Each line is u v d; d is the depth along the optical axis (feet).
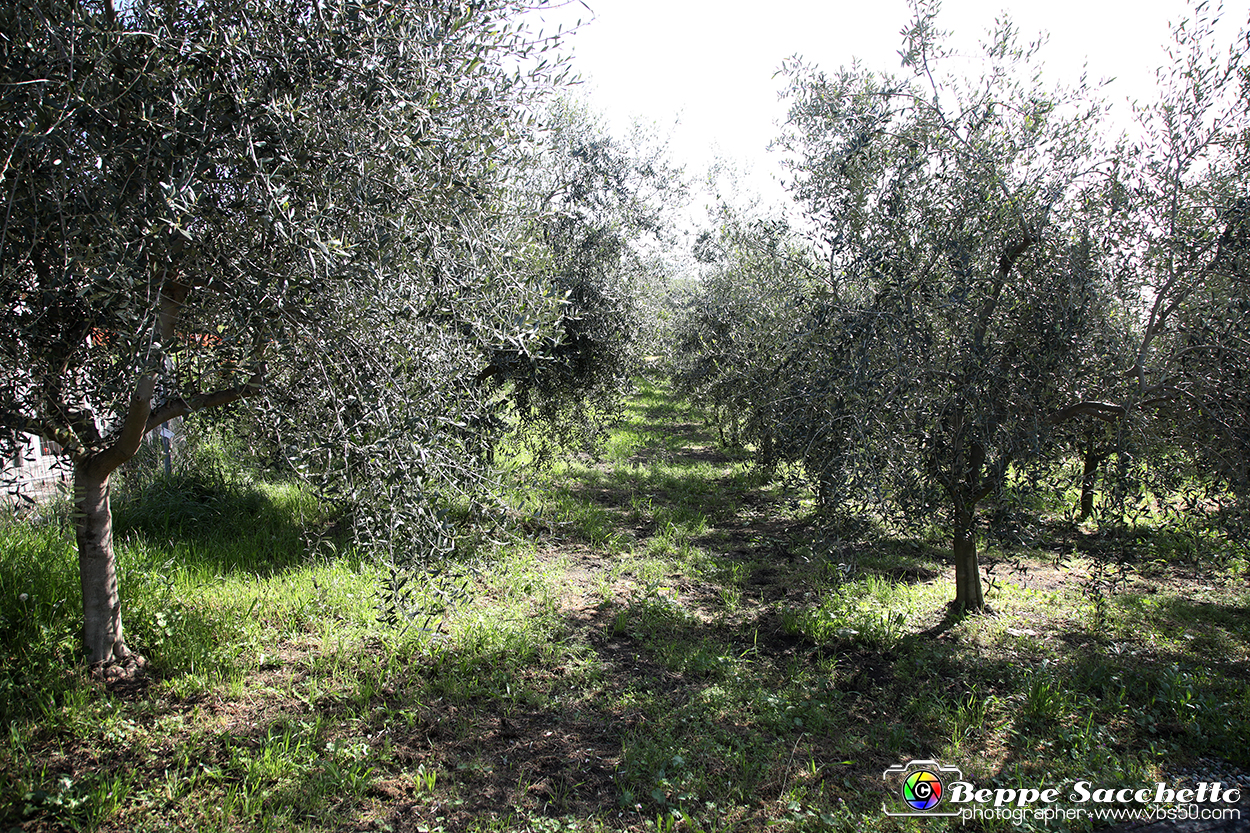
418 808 10.66
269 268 8.87
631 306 28.09
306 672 14.29
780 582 21.85
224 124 9.03
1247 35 14.03
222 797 10.44
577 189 25.44
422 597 11.08
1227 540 16.35
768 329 19.12
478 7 10.82
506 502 12.48
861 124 15.20
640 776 11.76
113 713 12.16
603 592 19.97
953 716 13.91
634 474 36.83
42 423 10.74
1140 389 14.32
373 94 9.48
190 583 17.16
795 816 10.82
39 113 8.31
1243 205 13.82
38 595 14.67
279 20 9.29
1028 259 15.55
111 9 10.11
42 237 9.10
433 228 10.26
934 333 14.40
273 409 9.79
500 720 13.21
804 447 14.38
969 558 18.79
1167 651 17.01
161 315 9.58
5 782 10.22
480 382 25.26
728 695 14.47
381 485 9.84
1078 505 15.96
